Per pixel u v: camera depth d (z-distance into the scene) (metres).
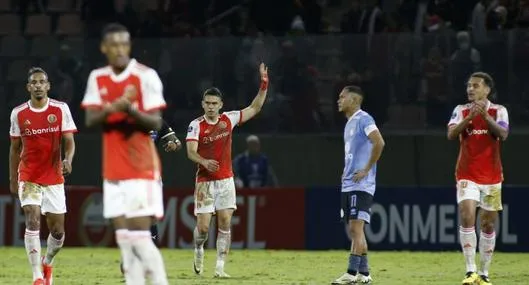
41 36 69.50
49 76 68.31
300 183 66.38
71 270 46.16
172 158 67.31
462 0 70.06
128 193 26.47
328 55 66.00
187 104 67.56
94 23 74.69
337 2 73.62
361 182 37.81
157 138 43.72
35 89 36.50
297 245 61.31
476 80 37.19
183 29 73.19
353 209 37.78
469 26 68.06
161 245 62.81
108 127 26.67
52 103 37.03
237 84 67.00
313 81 66.12
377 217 60.22
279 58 66.50
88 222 63.81
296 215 61.50
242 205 62.16
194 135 42.84
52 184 36.88
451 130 37.56
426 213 59.62
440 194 59.50
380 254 56.88
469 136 37.66
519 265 49.19
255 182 64.50
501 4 68.25
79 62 68.12
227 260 52.59
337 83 65.88
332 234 61.03
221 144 43.03
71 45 68.31
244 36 70.25
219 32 73.44
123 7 74.94
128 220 26.67
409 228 59.81
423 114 64.69
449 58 64.31
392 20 70.19
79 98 68.12
